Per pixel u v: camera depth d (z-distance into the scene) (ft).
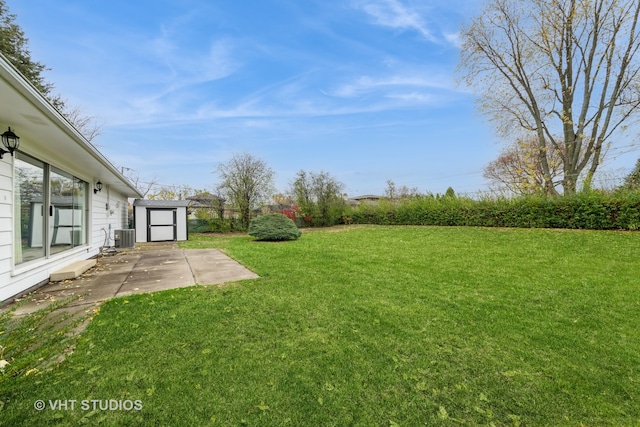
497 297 13.78
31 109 11.28
